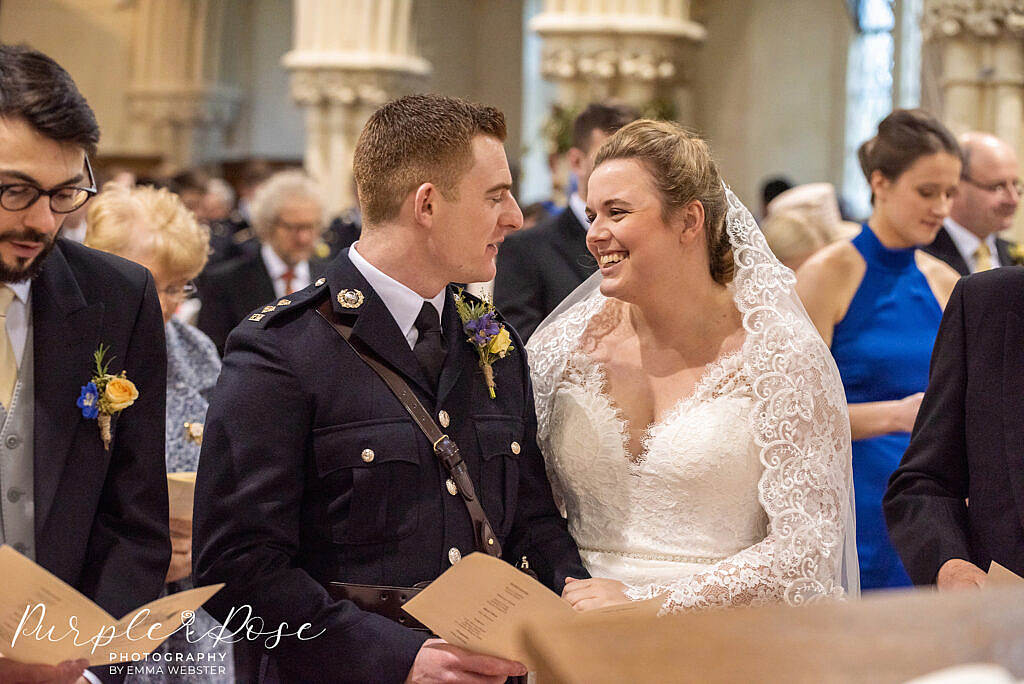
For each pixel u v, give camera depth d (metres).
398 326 2.18
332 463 2.08
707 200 2.39
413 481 2.11
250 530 2.03
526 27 14.39
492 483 2.22
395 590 2.08
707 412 2.37
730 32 12.09
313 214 5.46
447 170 2.11
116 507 2.18
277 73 16.66
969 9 6.39
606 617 0.99
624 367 2.52
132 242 2.86
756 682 0.92
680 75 9.26
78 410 2.11
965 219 4.22
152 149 16.44
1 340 2.06
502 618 1.92
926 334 3.59
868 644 0.91
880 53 11.69
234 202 15.24
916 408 3.35
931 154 3.48
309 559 2.13
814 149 11.91
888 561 3.48
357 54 11.91
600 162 2.42
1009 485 2.25
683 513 2.37
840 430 2.38
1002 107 6.47
